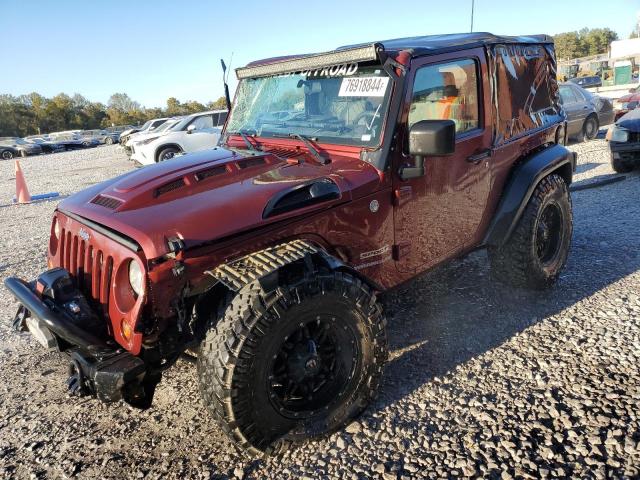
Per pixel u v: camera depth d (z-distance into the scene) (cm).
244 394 234
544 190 396
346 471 251
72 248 300
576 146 1212
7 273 612
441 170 330
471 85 352
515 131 392
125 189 287
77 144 4066
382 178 296
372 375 282
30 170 2208
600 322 364
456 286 451
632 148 797
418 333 376
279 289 238
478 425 273
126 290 253
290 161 318
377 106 301
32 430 305
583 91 1311
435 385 311
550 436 260
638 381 295
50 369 377
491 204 379
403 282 329
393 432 274
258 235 256
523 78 405
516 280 403
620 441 252
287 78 362
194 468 264
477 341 358
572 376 306
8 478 267
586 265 467
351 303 263
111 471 267
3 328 450
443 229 343
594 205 665
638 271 440
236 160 307
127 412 317
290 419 256
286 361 255
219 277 234
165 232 236
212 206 254
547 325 369
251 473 256
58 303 264
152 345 249
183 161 321
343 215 284
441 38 367
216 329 238
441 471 245
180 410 314
